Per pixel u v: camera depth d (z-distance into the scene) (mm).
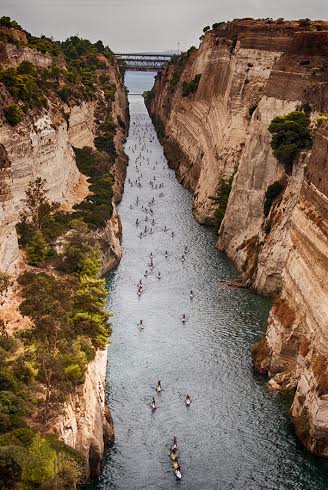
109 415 50656
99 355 51469
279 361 56906
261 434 50031
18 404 36938
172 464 46281
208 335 66062
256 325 68250
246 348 63406
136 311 71562
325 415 46125
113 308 72188
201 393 55562
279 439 49375
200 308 72500
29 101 77688
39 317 42531
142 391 55719
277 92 83938
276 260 72688
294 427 50031
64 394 40219
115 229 89938
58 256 64188
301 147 70438
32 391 39844
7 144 66250
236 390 56062
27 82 81812
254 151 85000
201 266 85875
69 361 43625
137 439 49156
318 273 51719
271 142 74375
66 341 44531
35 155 74500
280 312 58625
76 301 50906
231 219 89625
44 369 39406
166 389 56031
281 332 56875
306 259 55125
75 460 35688
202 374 58594
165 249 92562
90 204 85875
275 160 81688
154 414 52469
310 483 44750
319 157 55969
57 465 33188
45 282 53000
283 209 72750
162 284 79438
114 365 59812
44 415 37562
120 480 44219
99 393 47938
